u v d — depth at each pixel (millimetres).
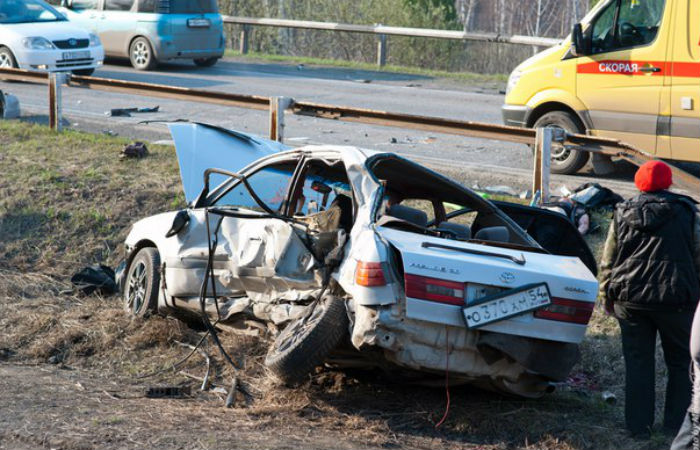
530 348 5066
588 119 10906
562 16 39062
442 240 5305
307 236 5590
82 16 21156
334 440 4820
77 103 15336
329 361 5641
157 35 20062
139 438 4594
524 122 11641
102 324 6863
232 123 13828
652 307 5059
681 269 5008
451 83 20578
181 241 6664
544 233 6418
